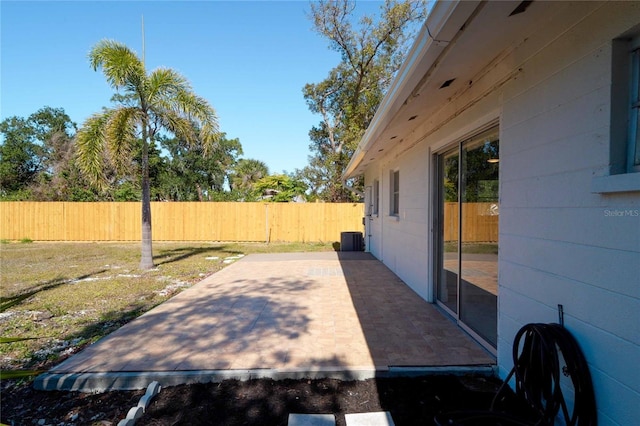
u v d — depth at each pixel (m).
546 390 1.97
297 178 26.27
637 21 1.53
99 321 4.52
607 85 1.68
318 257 10.11
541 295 2.24
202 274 7.64
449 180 4.34
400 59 18.89
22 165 24.81
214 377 2.82
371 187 10.84
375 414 2.35
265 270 7.84
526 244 2.42
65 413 2.49
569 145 1.96
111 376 2.81
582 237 1.86
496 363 2.94
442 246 4.67
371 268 8.04
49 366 3.23
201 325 4.05
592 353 1.79
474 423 2.19
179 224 14.95
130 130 7.86
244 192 25.00
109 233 14.96
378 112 4.27
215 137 8.54
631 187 1.48
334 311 4.56
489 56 2.67
